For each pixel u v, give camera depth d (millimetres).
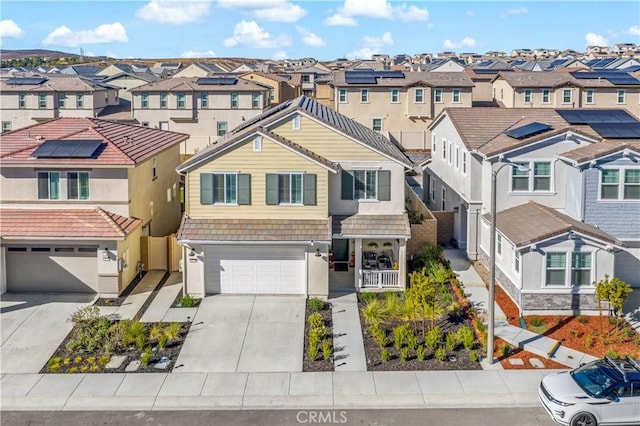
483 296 26328
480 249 30703
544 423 17422
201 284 26516
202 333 23250
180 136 37531
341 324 24047
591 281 24297
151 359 21203
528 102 64875
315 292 26469
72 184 27594
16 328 23594
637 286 26797
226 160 26625
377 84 62156
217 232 26188
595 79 65938
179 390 19281
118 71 95125
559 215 25859
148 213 31172
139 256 29547
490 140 31141
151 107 65250
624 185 26109
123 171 27547
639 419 16750
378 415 17891
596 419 16750
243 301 26266
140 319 24438
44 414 18016
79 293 27203
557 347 21875
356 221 27344
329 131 27406
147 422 17578
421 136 61438
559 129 28406
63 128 31688
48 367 20688
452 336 21969
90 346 21719
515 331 23031
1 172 27422
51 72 102438
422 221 30062
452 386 19406
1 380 19844
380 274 27188
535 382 19609
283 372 20391
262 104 65125
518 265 24719
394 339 22484
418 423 17453
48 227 26422
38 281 27297
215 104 65000
